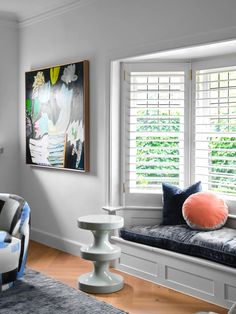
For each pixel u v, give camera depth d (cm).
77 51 466
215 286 333
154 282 381
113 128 432
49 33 503
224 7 333
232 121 400
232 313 196
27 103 536
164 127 434
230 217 385
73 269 420
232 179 400
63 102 478
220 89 402
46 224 521
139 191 437
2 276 352
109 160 432
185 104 426
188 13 358
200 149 418
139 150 439
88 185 460
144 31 394
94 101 447
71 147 470
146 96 436
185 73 424
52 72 492
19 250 367
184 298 347
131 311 323
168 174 437
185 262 354
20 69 557
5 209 382
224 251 326
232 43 342
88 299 340
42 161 515
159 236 376
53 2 483
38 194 533
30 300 338
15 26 555
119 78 435
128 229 405
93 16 444
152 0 386
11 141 561
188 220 379
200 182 410
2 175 557
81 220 372
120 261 415
